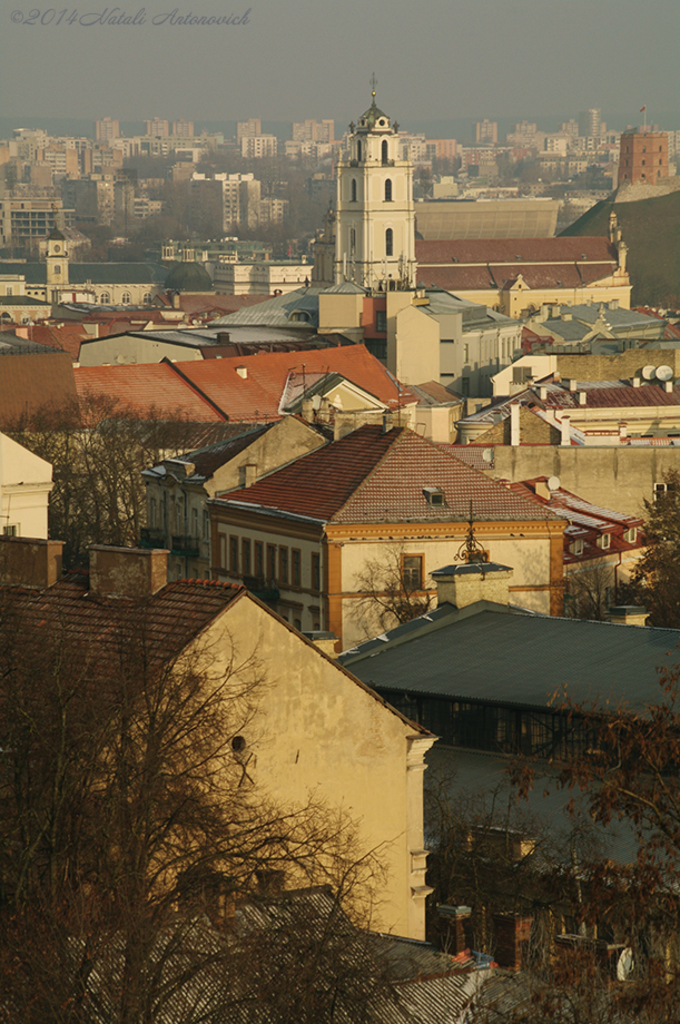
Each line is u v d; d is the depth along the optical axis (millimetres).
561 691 168875
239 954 96375
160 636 123438
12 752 113625
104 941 95562
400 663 186250
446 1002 101750
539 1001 97688
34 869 108375
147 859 108000
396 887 132750
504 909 136250
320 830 122312
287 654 126562
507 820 144625
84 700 115438
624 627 188500
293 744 127062
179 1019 94875
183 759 116875
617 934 114250
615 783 105375
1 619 130500
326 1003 98000
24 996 92312
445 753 171500
